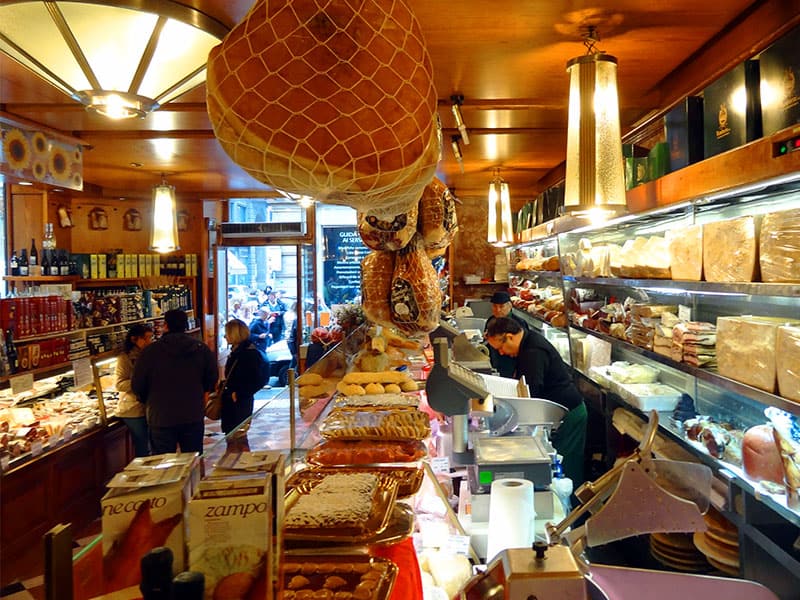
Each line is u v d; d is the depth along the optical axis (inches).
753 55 103.0
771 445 85.4
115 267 272.5
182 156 209.5
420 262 77.5
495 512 59.9
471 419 88.8
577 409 141.4
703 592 44.2
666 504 44.5
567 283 203.5
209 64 28.0
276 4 27.0
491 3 97.9
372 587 44.8
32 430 145.5
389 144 27.2
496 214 250.8
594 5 99.0
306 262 337.1
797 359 78.7
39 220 253.1
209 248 312.5
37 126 160.4
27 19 63.0
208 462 42.9
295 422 77.5
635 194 127.0
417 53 29.0
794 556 80.7
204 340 306.0
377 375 113.7
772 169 78.3
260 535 34.5
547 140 195.9
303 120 26.2
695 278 107.3
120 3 63.2
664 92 142.6
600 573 45.9
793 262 80.5
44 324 166.9
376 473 69.4
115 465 182.5
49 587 28.7
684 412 122.3
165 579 30.9
